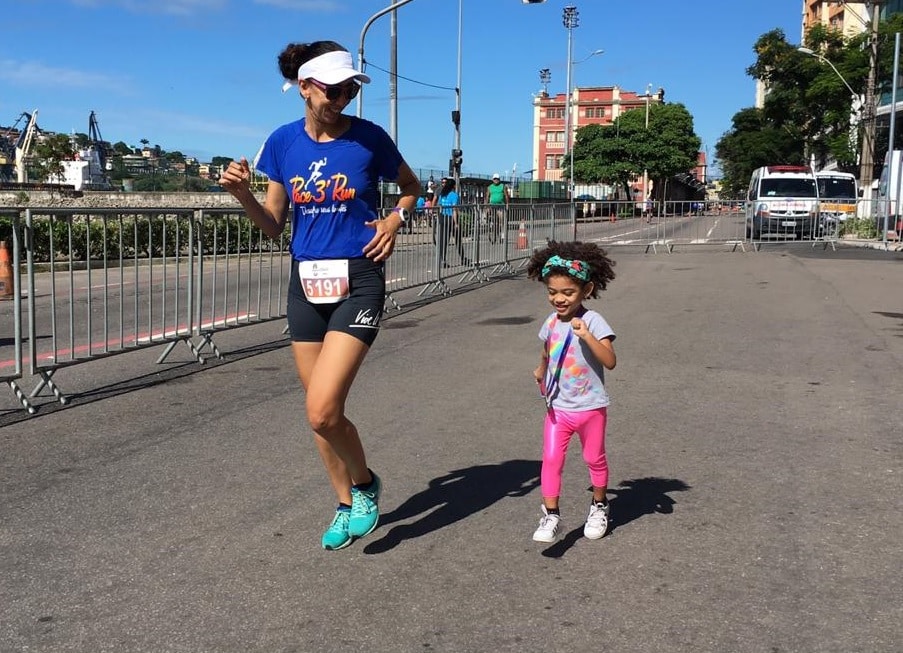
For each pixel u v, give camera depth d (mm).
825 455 4738
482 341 8383
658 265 16172
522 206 15680
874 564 3363
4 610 3021
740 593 3129
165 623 2928
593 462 3576
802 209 21125
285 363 7355
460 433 5223
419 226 11328
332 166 3291
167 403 5930
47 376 5797
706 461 4660
